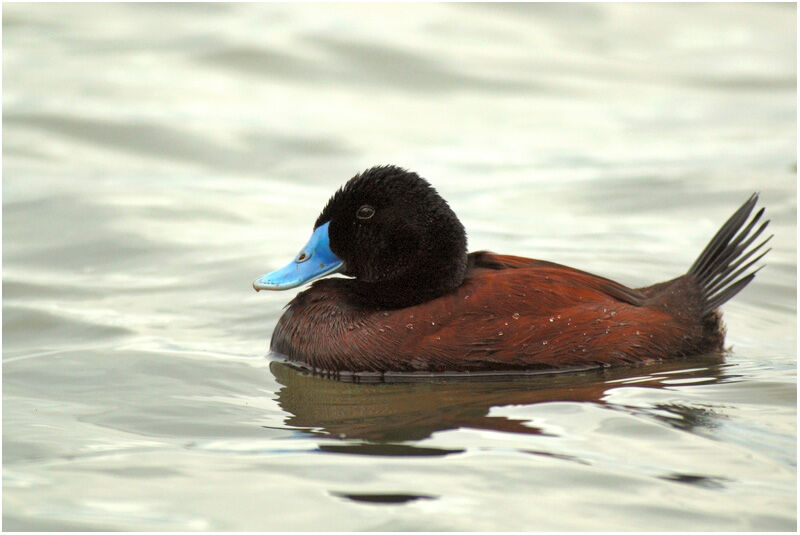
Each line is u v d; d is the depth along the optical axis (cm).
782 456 718
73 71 1952
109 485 696
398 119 1841
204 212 1490
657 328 923
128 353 999
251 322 1102
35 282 1224
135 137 1744
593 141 1773
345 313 942
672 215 1457
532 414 804
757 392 844
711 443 741
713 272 986
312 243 979
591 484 681
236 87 1933
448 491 675
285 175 1642
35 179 1598
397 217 939
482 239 1368
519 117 1872
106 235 1388
